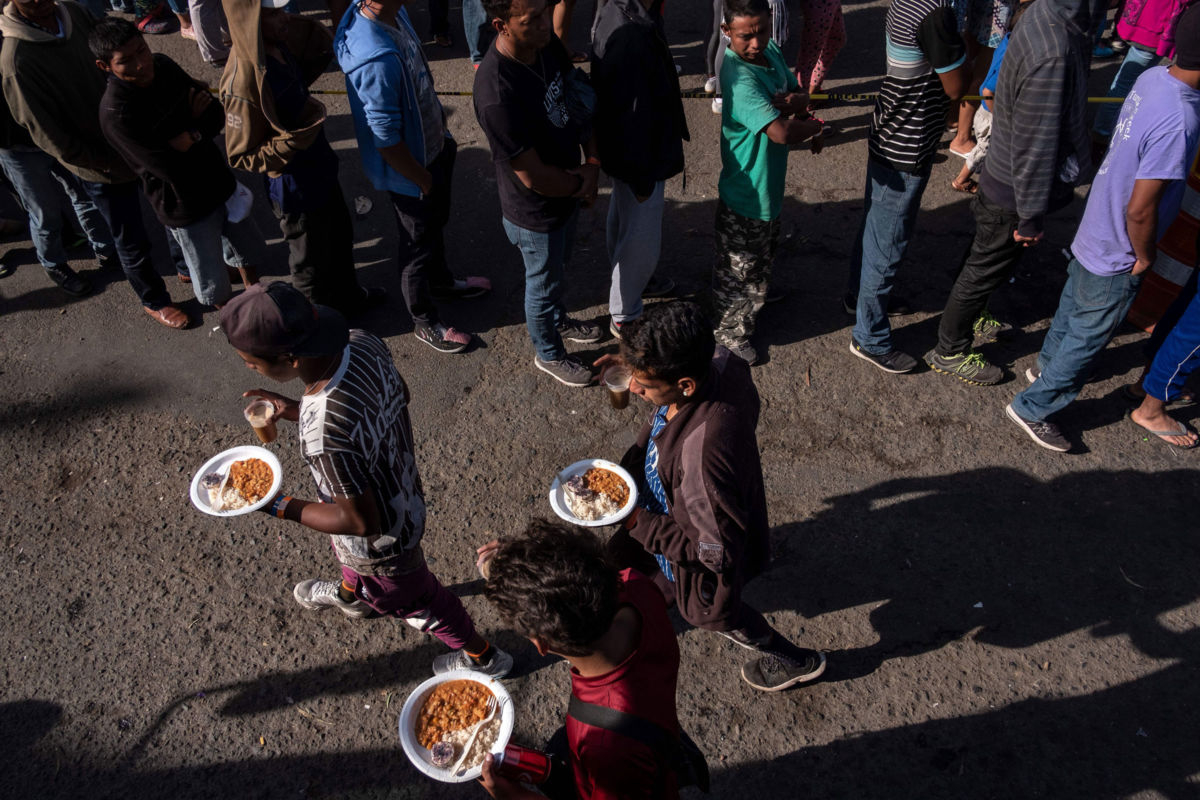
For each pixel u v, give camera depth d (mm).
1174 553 3760
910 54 3695
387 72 3721
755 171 4047
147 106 3969
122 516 4148
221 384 4797
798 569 3795
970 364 4527
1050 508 3973
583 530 1972
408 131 4000
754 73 3879
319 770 3238
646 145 3809
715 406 2342
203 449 4457
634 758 1797
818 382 4641
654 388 2295
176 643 3650
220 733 3357
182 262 5262
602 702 1839
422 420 4562
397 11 3828
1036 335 4828
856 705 3342
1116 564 3734
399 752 3279
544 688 3455
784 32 5273
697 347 2207
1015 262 4094
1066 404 4074
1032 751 3174
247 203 4668
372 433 2455
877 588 3707
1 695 3496
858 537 3902
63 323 5195
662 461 2457
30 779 3240
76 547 4023
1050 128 3457
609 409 4562
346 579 3074
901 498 4055
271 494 2736
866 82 6926
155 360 4949
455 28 7941
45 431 4570
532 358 4871
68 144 4215
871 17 7742
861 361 4746
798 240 5551
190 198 4281
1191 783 3057
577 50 7418
